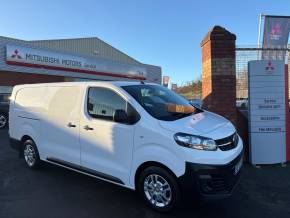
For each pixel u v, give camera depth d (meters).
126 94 5.27
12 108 7.64
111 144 5.30
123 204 5.18
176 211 4.90
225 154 4.62
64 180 6.40
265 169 7.17
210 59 7.94
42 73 21.95
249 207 5.07
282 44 9.65
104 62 27.14
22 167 7.39
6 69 19.80
